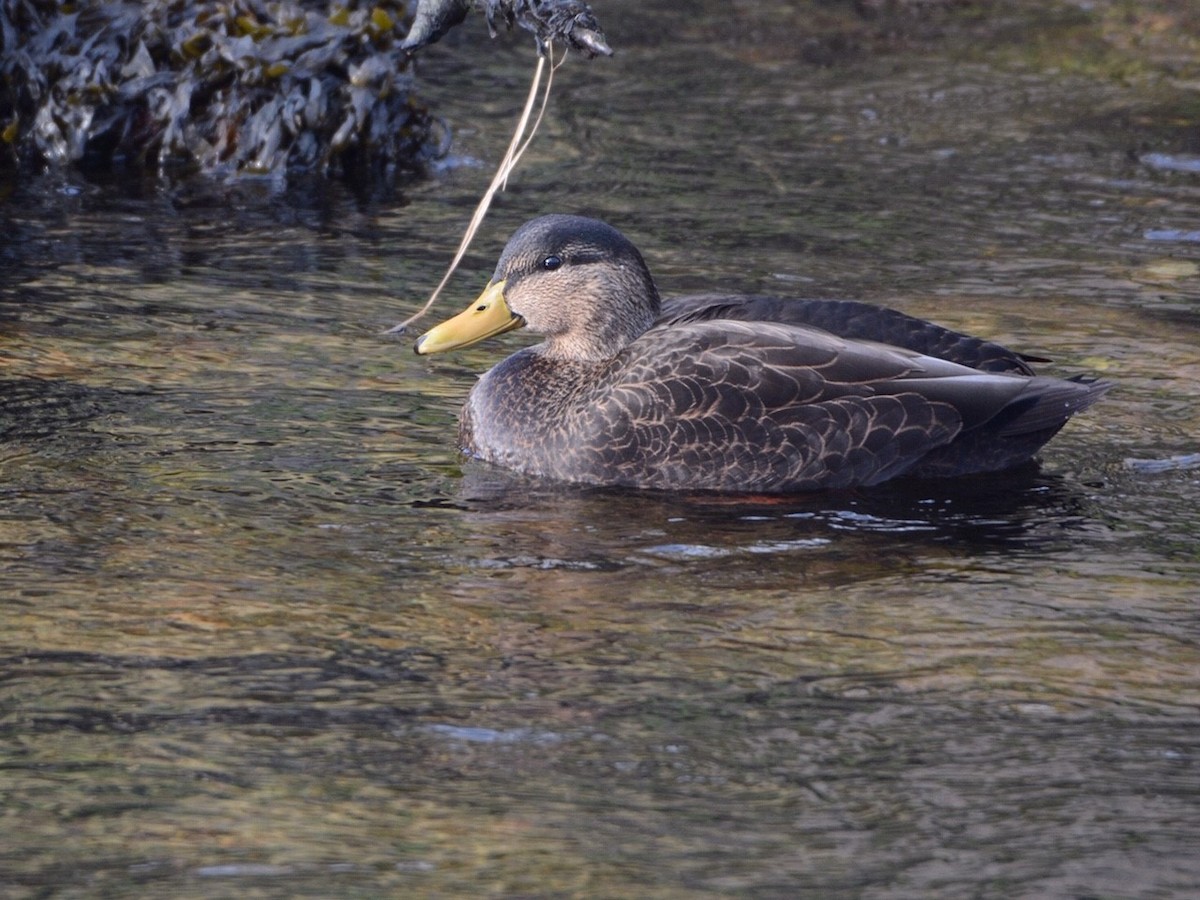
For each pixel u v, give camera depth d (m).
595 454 11.43
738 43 25.64
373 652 8.93
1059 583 10.08
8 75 19.64
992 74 24.06
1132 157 20.39
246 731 8.04
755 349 11.44
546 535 10.61
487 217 18.12
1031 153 20.52
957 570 10.23
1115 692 8.71
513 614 9.45
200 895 6.69
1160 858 7.12
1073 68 24.42
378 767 7.74
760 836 7.24
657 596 9.77
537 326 12.30
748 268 16.48
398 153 20.12
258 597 9.55
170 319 14.69
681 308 12.48
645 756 7.91
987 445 11.62
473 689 8.55
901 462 11.38
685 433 11.30
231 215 18.02
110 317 14.67
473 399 12.08
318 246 17.05
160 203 18.36
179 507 10.81
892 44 25.72
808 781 7.72
